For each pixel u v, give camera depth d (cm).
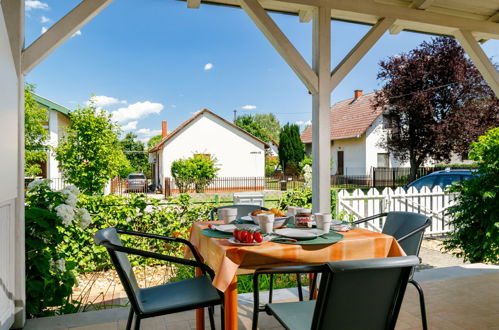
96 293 464
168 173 2331
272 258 212
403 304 338
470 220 526
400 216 301
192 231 300
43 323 304
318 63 397
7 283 278
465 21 458
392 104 1853
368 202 699
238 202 699
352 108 2544
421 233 265
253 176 2447
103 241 191
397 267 147
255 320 193
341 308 153
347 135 2270
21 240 296
